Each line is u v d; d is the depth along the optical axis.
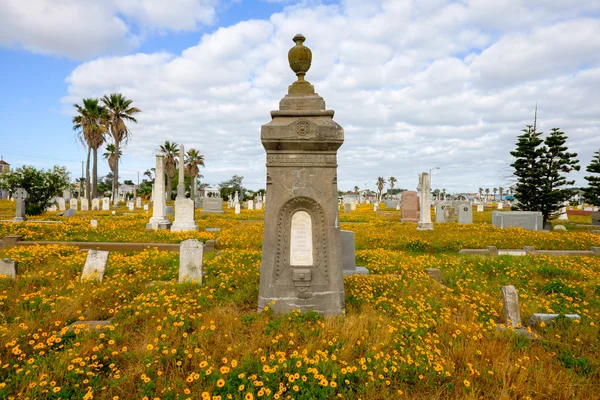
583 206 51.03
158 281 6.96
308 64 5.61
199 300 5.64
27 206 24.66
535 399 3.47
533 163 24.11
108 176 99.75
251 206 41.16
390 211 40.72
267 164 5.35
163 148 58.19
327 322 4.81
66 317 4.94
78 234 13.70
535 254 11.19
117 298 5.91
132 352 4.00
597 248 12.11
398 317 5.21
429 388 3.53
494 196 98.50
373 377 3.56
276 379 3.50
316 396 3.33
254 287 6.44
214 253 10.26
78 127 40.03
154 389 3.40
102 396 3.29
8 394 3.23
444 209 26.20
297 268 5.35
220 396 3.14
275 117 5.35
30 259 8.56
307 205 5.37
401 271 8.32
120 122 41.56
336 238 5.38
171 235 14.09
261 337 4.35
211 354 4.02
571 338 4.79
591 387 3.66
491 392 3.47
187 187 66.12
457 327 4.78
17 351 3.75
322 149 5.30
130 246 11.80
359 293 6.28
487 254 11.27
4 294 5.82
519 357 4.15
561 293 7.02
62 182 26.34
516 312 5.23
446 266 9.28
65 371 3.58
